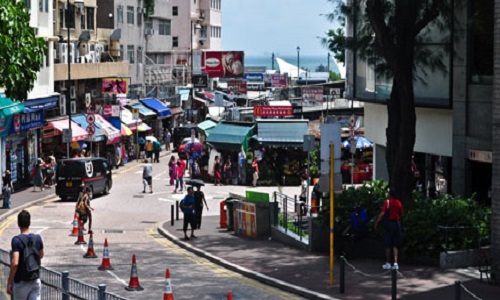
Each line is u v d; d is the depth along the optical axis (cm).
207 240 3391
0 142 4984
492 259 2283
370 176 5959
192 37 12412
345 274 2498
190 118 10406
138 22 9231
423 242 2531
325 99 7288
